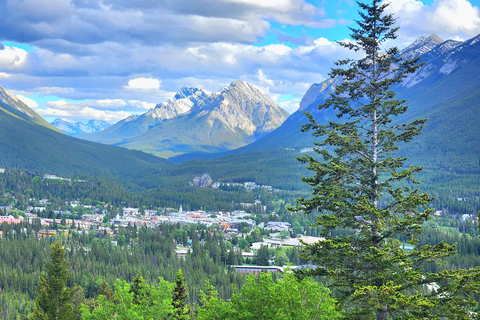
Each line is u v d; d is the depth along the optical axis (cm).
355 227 5134
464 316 4300
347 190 5303
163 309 6344
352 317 4781
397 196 5200
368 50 5556
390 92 5475
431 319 4353
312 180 5375
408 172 5088
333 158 5481
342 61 5678
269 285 5566
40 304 10156
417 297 4391
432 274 4653
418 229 4850
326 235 5234
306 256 5050
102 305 6600
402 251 4797
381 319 4716
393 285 4700
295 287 5441
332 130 5362
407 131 5372
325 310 5316
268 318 5294
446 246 4697
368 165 5425
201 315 5934
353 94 5694
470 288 4412
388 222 4938
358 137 5597
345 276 4972
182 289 8825
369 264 4919
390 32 5488
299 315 5319
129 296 6462
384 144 5497
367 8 5500
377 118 5547
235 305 5669
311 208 5338
